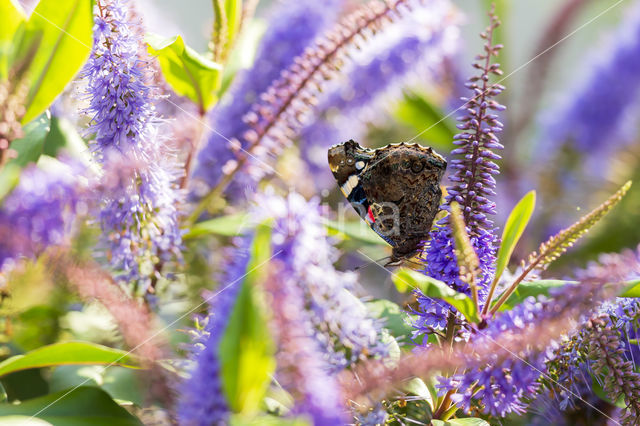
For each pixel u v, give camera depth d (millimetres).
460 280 519
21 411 510
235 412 469
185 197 561
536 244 675
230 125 589
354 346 493
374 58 620
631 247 663
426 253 526
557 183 692
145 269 536
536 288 525
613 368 512
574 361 522
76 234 524
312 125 626
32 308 553
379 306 562
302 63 565
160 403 509
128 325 494
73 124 572
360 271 606
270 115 566
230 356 464
